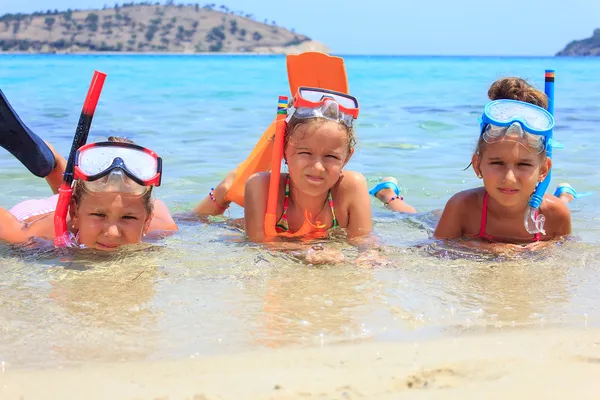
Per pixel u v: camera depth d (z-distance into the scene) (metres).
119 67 34.72
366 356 2.01
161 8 166.75
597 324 2.28
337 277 2.80
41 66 32.03
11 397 1.77
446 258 3.14
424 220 4.09
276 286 2.67
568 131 8.03
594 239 3.55
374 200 4.70
